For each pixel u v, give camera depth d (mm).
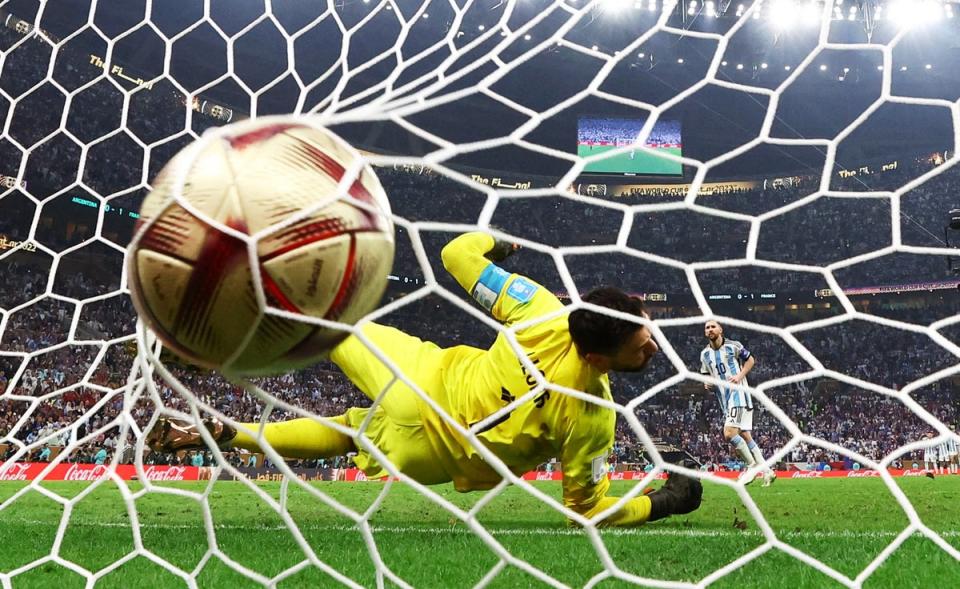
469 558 2664
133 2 22406
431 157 1778
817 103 30391
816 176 32875
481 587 1633
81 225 22891
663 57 27078
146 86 3943
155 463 12758
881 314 29422
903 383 26594
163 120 25609
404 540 3215
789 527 4125
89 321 21641
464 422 3299
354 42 23828
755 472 1656
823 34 2252
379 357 1654
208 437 1943
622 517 3514
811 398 25891
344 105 3150
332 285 1562
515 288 3332
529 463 3373
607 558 1576
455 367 3416
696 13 22703
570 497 3445
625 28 23953
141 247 1558
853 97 29969
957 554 1559
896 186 31203
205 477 10250
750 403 7516
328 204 1550
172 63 25422
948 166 1930
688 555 2709
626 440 22578
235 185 1534
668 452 11656
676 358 1766
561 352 3139
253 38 24219
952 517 4746
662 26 2498
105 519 4348
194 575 1945
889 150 32219
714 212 1997
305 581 2252
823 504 5602
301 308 1550
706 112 31312
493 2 21859
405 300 1709
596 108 30984
